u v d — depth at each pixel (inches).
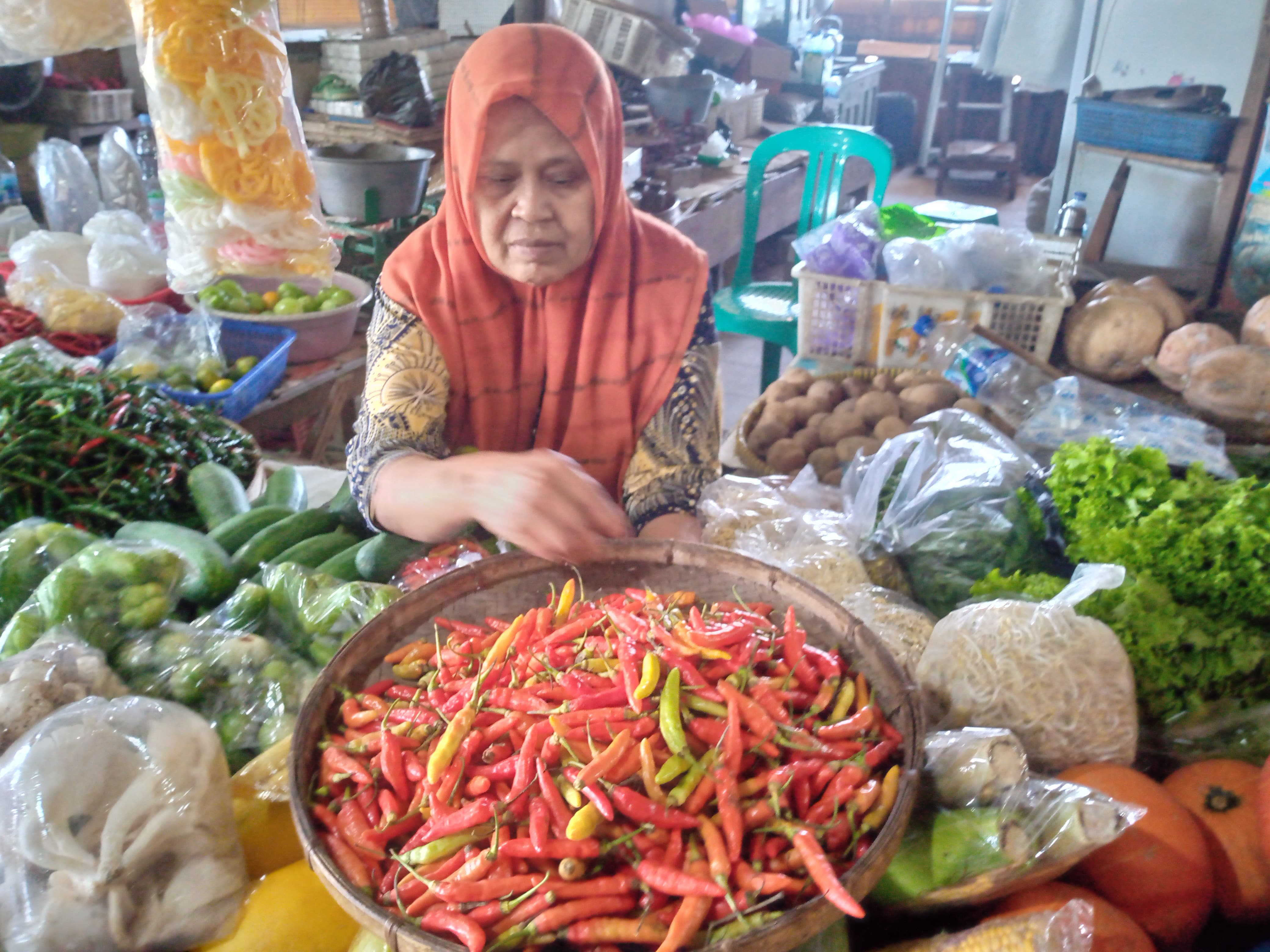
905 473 70.4
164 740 40.6
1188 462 75.4
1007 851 38.0
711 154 224.8
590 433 68.6
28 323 111.8
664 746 40.2
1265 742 49.3
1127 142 149.0
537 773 38.8
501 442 70.7
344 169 125.3
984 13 404.5
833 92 318.3
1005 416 92.8
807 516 69.1
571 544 47.9
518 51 54.2
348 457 64.5
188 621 59.1
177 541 59.2
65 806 37.6
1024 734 46.6
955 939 37.0
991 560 64.6
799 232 171.8
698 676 42.4
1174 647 53.3
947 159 359.6
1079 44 168.9
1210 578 57.5
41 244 126.6
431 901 36.2
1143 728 53.4
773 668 45.1
